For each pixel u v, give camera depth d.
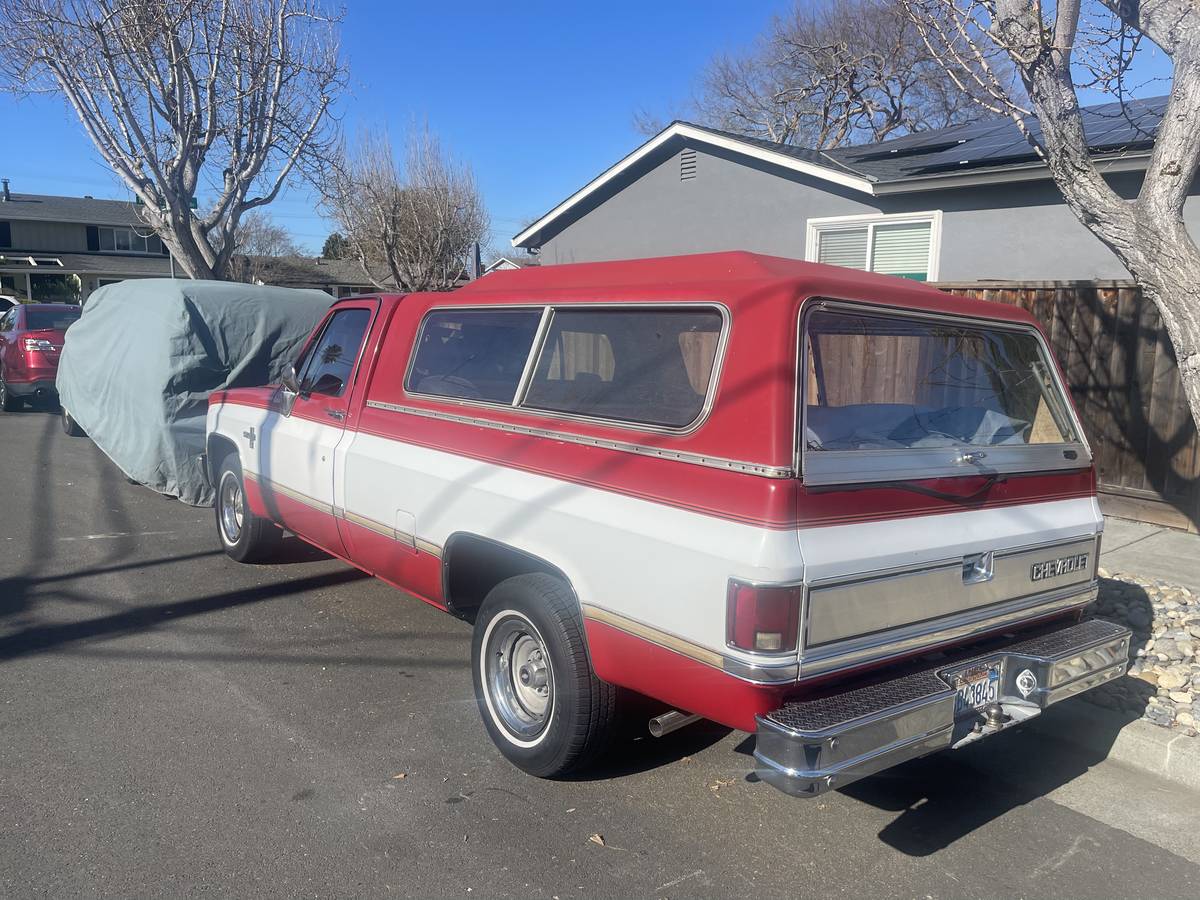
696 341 3.23
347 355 5.19
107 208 45.16
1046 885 3.18
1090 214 4.93
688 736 4.26
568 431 3.57
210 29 14.34
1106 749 4.16
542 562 3.57
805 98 31.42
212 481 6.90
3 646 5.13
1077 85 5.77
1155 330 7.17
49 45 13.60
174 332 8.04
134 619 5.59
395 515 4.44
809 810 3.64
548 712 3.64
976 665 3.31
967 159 9.95
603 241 14.96
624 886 3.11
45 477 9.77
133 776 3.73
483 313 4.29
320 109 15.76
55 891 2.98
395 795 3.64
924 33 5.66
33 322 14.38
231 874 3.10
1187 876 3.25
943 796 3.79
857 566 2.94
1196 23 4.46
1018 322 3.86
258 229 44.62
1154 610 5.43
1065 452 3.80
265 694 4.55
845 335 3.19
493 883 3.10
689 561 2.98
